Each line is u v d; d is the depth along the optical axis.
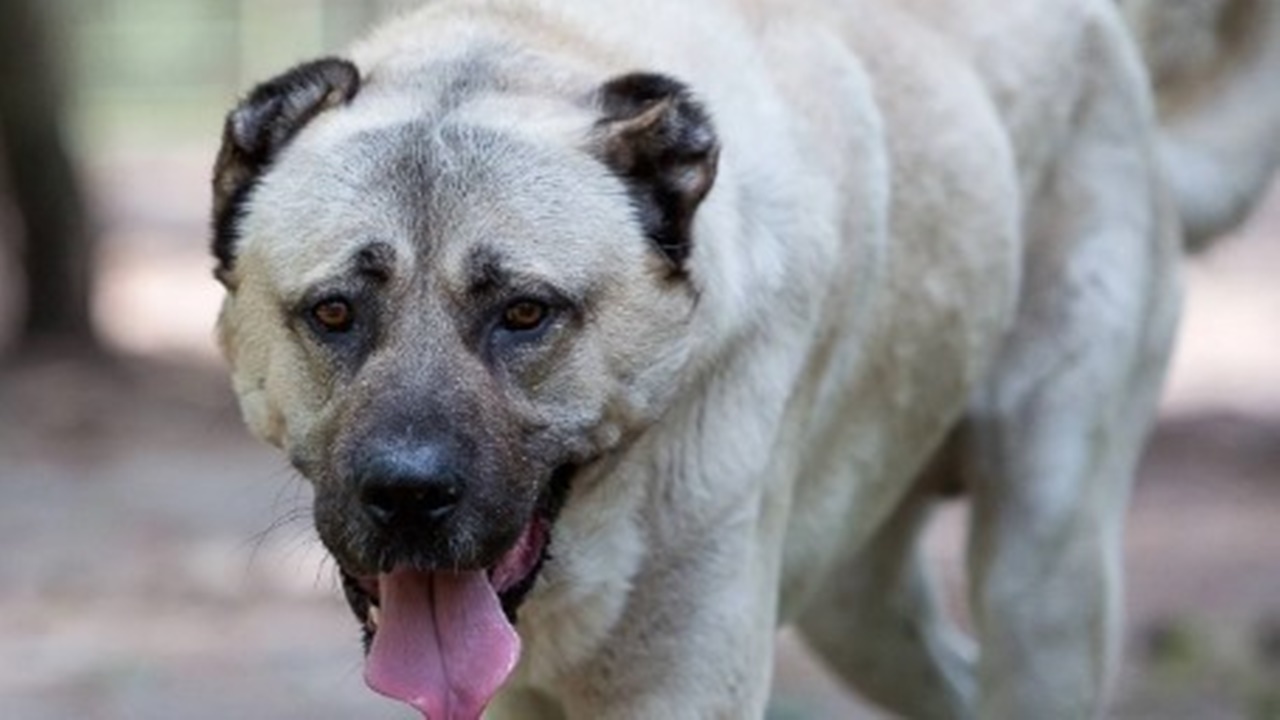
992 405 8.80
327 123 6.80
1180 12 9.73
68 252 23.47
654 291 6.71
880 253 7.88
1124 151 8.96
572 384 6.61
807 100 7.67
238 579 15.20
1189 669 12.41
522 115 6.76
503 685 7.39
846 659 9.63
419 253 6.53
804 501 7.97
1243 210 9.87
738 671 7.27
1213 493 17.11
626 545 7.09
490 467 6.44
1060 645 8.74
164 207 37.12
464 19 7.23
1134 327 8.89
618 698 7.26
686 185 6.71
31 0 22.91
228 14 47.84
